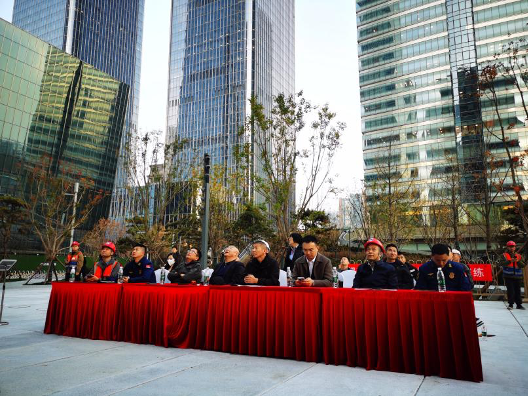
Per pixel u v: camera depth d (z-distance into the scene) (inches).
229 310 217.8
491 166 733.9
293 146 753.6
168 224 1284.4
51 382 157.8
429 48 2635.3
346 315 187.8
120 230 1844.2
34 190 1248.2
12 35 1926.7
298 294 200.7
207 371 175.3
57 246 967.6
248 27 3897.6
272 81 4101.9
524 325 317.1
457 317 167.0
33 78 2012.8
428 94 2583.7
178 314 232.4
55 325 272.8
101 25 4439.0
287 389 148.9
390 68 2785.4
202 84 4003.4
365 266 233.5
